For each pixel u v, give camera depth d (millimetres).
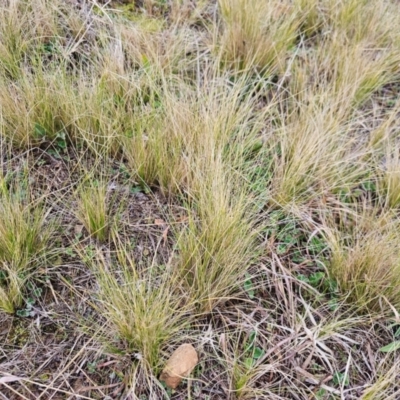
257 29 2617
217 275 1808
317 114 2293
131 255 1914
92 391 1609
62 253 1872
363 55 2730
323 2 2938
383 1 2969
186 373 1639
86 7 2637
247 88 2588
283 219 2086
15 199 1825
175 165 2051
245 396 1646
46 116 2121
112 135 2119
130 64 2510
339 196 2168
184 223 2006
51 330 1711
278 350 1733
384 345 1820
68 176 2096
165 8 2832
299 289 1899
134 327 1621
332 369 1735
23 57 2395
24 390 1589
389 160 2232
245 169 2131
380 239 1980
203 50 2650
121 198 2064
